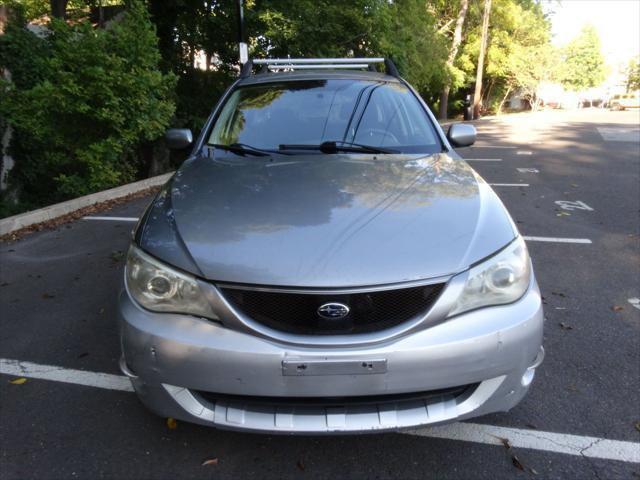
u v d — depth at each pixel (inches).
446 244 81.0
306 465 88.7
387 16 448.5
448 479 85.4
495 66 1398.9
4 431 98.0
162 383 79.4
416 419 77.6
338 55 434.9
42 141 309.9
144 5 307.4
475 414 80.0
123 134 283.0
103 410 104.0
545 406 103.2
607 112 1318.9
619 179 331.9
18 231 233.8
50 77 279.7
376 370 74.5
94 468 88.5
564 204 268.5
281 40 425.7
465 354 76.2
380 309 76.2
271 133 130.0
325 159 116.0
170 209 94.0
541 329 82.9
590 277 168.9
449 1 1131.3
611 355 121.6
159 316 79.7
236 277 76.9
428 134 131.4
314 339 75.0
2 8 370.0
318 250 79.1
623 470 86.7
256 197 95.1
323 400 77.7
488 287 79.5
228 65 504.4
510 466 87.9
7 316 147.2
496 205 95.6
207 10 448.5
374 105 137.5
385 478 85.9
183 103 470.6
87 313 147.9
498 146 530.0
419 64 691.4
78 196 294.0
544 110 1678.2
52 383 113.7
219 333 76.6
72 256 197.8
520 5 1454.2
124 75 266.5
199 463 89.4
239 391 76.5
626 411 101.3
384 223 85.0
